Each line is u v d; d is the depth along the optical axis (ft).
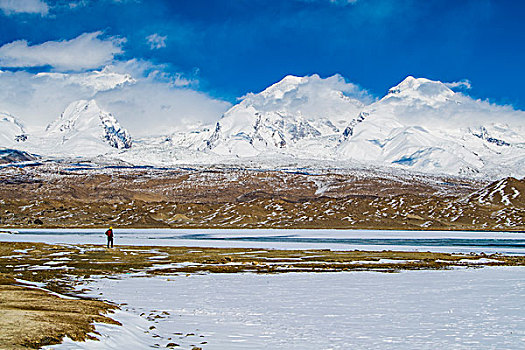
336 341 84.02
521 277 181.47
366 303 124.16
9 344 62.34
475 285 159.43
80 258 235.20
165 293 136.46
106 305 106.11
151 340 81.97
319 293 140.36
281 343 82.17
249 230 635.66
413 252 294.87
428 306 119.96
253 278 175.52
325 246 354.95
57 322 77.25
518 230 633.20
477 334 90.33
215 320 100.53
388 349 78.95
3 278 137.59
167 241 408.05
